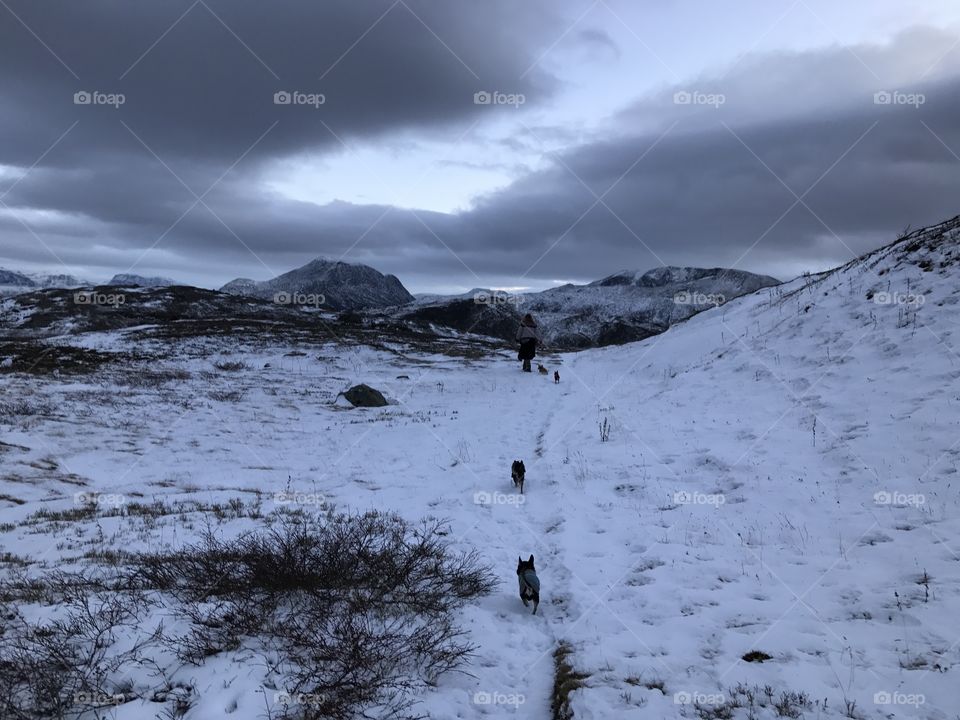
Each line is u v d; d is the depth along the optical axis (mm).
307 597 6176
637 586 7430
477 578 7625
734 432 13609
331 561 6668
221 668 4902
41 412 20984
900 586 6434
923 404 11516
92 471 15062
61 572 7516
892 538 7684
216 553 7254
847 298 18922
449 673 5430
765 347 19453
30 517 11008
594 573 7988
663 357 28688
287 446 19344
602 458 13883
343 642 5250
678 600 6898
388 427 22156
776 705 4660
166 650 5121
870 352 15141
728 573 7477
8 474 13711
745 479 10758
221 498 12906
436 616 6336
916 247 18828
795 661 5305
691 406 16984
